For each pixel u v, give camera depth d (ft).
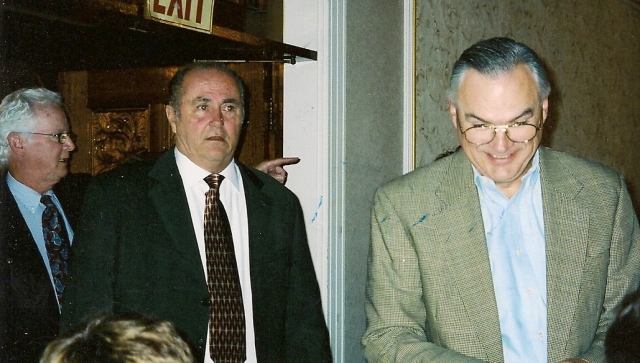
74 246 5.41
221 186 6.09
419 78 9.62
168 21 6.07
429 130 9.96
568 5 14.58
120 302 5.33
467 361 4.25
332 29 7.89
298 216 6.51
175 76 6.22
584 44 15.47
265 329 5.92
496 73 4.23
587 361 4.25
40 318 5.75
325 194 7.85
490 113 4.24
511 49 4.31
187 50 7.18
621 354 3.43
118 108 8.35
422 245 4.78
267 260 6.06
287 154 8.07
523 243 4.77
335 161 7.97
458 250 4.72
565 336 4.59
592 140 15.90
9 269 5.65
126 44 6.72
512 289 4.73
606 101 16.84
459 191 4.84
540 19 13.33
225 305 5.66
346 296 8.23
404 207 4.90
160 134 8.05
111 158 8.36
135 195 5.63
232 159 6.28
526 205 4.82
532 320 4.68
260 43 7.05
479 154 4.47
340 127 8.04
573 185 4.84
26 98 6.33
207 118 5.90
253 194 6.26
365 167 8.57
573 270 4.64
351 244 8.33
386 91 9.01
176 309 5.45
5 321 5.57
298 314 6.29
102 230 5.39
